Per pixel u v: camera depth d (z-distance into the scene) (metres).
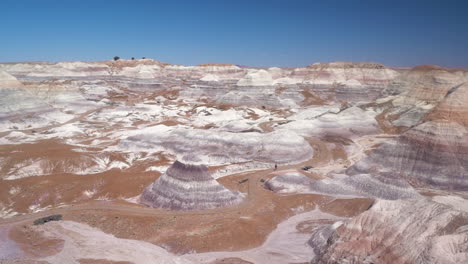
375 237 39.56
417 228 38.91
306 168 82.81
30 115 126.38
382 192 61.53
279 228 52.78
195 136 95.31
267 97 175.75
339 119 121.25
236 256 44.25
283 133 96.00
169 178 62.69
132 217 54.19
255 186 70.56
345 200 60.28
